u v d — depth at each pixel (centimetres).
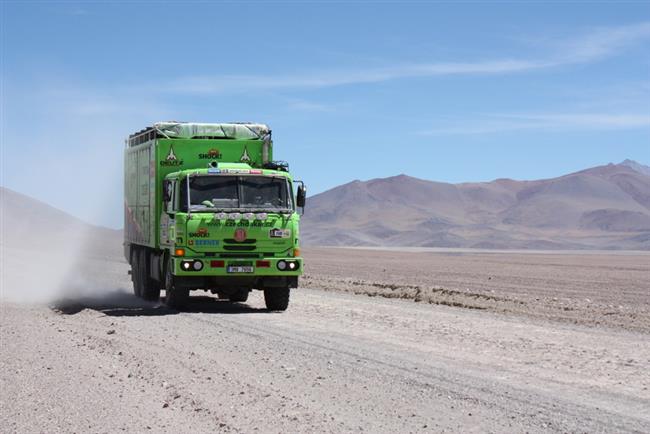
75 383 1120
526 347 1505
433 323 1858
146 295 2427
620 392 1104
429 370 1228
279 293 2136
